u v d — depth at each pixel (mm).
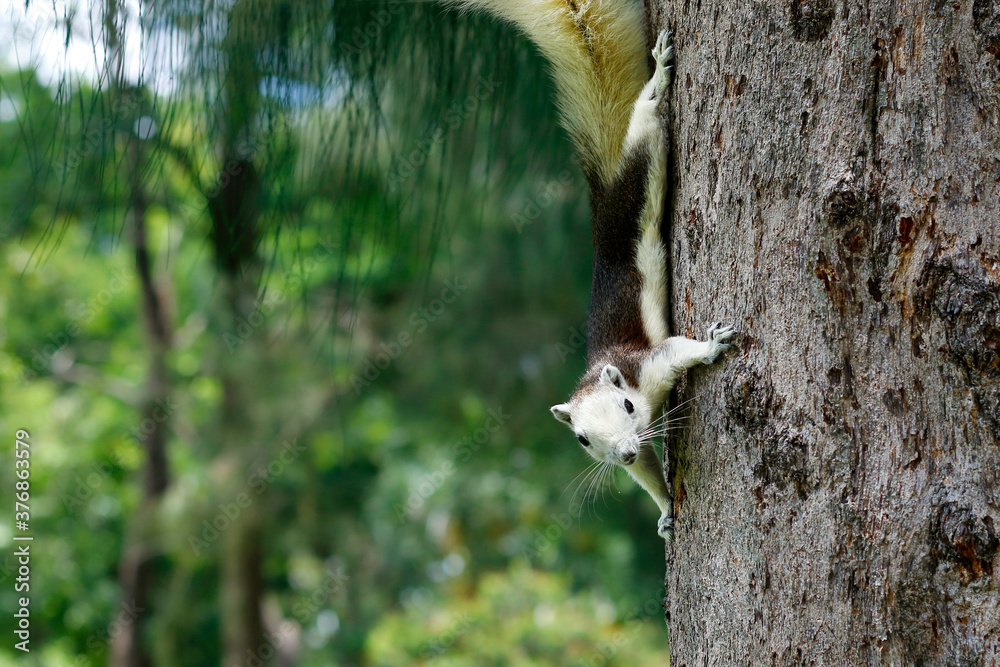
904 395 4102
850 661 4121
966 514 3914
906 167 4125
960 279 3994
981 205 4027
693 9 5078
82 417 25875
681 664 5062
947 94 4086
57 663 23297
